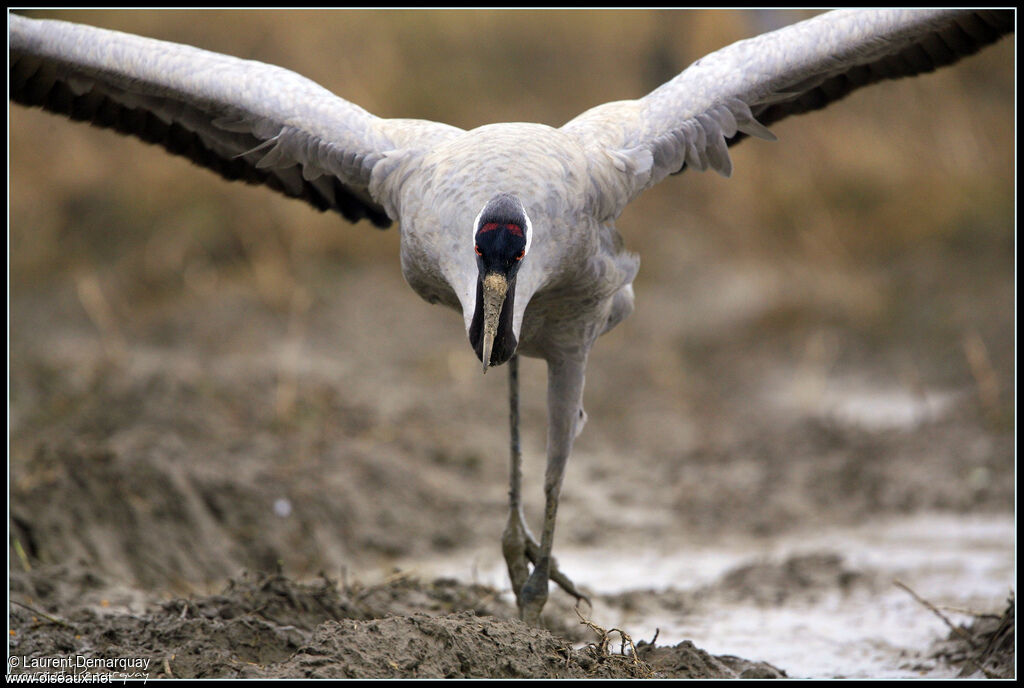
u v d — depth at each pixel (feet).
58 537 31.81
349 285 65.10
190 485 36.45
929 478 42.73
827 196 70.18
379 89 71.56
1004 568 34.40
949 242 64.13
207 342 57.21
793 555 36.24
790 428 49.80
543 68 81.46
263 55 72.43
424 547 37.91
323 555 36.17
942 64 28.40
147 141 29.63
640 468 46.19
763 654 28.19
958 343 55.98
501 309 22.20
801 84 27.81
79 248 65.82
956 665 26.66
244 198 67.62
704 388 56.39
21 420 39.04
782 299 63.87
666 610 31.94
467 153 24.14
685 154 26.63
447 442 46.03
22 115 69.67
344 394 49.49
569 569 36.17
